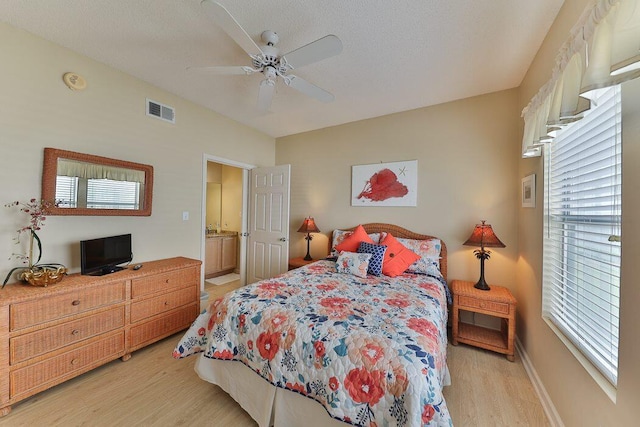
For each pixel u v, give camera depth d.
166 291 2.42
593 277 1.30
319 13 1.63
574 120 1.22
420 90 2.64
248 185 4.09
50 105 1.99
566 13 1.48
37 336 1.66
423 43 1.91
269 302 1.70
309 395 1.27
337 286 2.10
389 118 3.26
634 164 0.93
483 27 1.73
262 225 3.92
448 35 1.82
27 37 1.88
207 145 3.26
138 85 2.55
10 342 1.55
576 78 1.17
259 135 4.02
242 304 1.68
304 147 4.00
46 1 1.58
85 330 1.88
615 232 1.13
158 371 2.02
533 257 2.06
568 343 1.45
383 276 2.47
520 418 1.60
